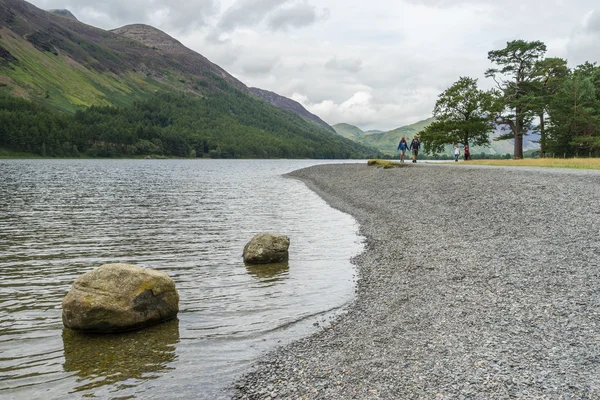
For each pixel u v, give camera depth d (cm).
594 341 738
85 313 888
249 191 4497
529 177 2764
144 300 940
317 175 6412
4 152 14700
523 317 873
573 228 1549
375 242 1819
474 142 6706
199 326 947
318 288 1213
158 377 714
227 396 647
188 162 16788
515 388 606
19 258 1569
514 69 6756
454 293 1073
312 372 713
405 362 724
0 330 918
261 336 888
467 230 1784
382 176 4434
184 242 1886
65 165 10712
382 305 1047
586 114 6181
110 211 2900
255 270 1412
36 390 671
